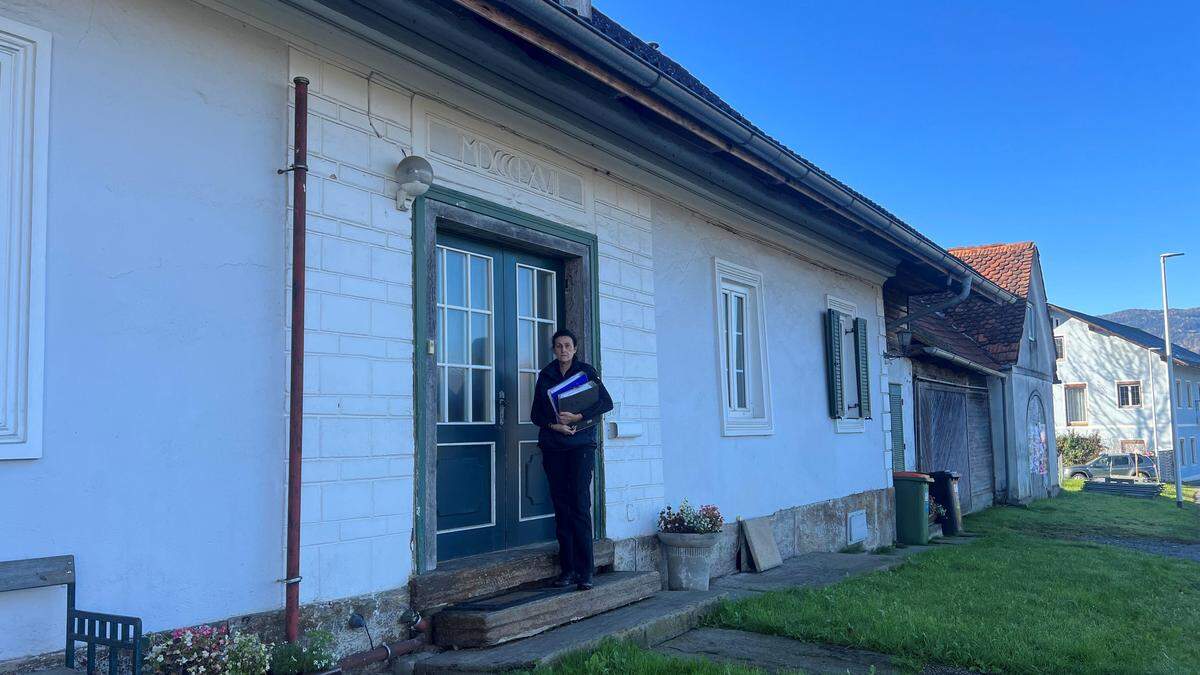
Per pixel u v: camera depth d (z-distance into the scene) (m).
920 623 5.60
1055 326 44.09
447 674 4.28
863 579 7.45
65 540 3.39
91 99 3.62
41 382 3.36
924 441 14.79
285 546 4.16
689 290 7.64
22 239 3.37
